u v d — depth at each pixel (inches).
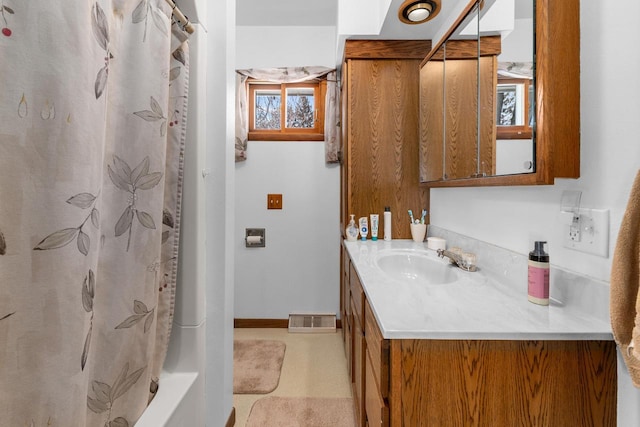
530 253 32.5
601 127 28.1
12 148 19.2
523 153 33.9
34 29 19.9
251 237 94.4
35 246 20.3
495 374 25.9
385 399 26.6
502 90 38.6
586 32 29.4
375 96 74.0
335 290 97.3
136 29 30.7
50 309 21.0
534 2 31.1
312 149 95.4
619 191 26.5
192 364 42.1
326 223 96.3
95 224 23.9
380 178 74.7
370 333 35.7
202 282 43.8
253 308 96.9
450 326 26.6
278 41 93.2
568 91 29.8
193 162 41.7
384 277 41.7
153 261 33.3
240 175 95.7
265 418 56.8
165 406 35.2
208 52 44.6
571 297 30.6
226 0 44.4
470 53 47.4
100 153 24.5
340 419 56.6
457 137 51.9
